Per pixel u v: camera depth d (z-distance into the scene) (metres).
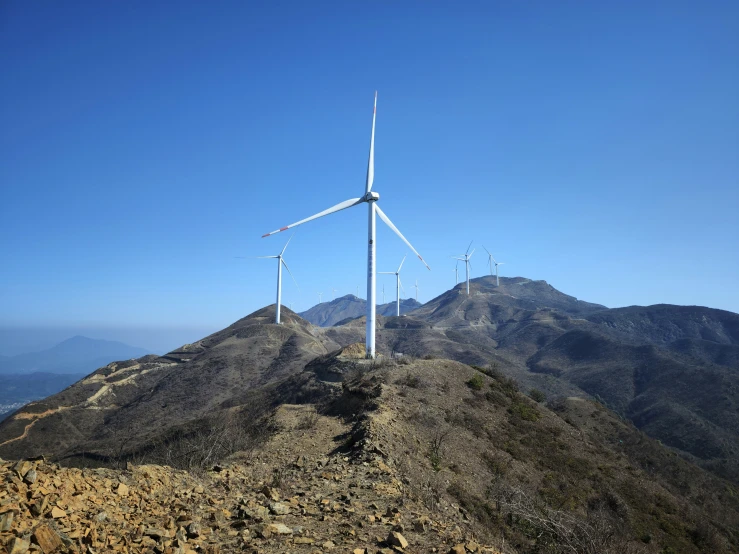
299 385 68.94
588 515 27.17
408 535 11.73
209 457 20.94
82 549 8.29
